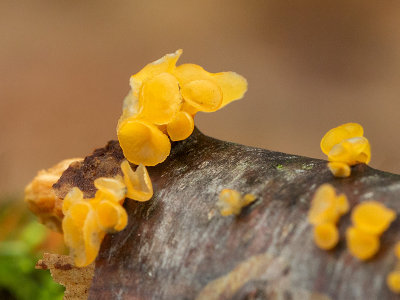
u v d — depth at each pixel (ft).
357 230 0.26
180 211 0.28
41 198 0.32
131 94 0.29
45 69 0.91
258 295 0.26
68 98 0.85
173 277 0.28
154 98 0.29
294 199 0.27
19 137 0.77
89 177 0.30
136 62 0.94
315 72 0.93
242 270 0.27
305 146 0.78
